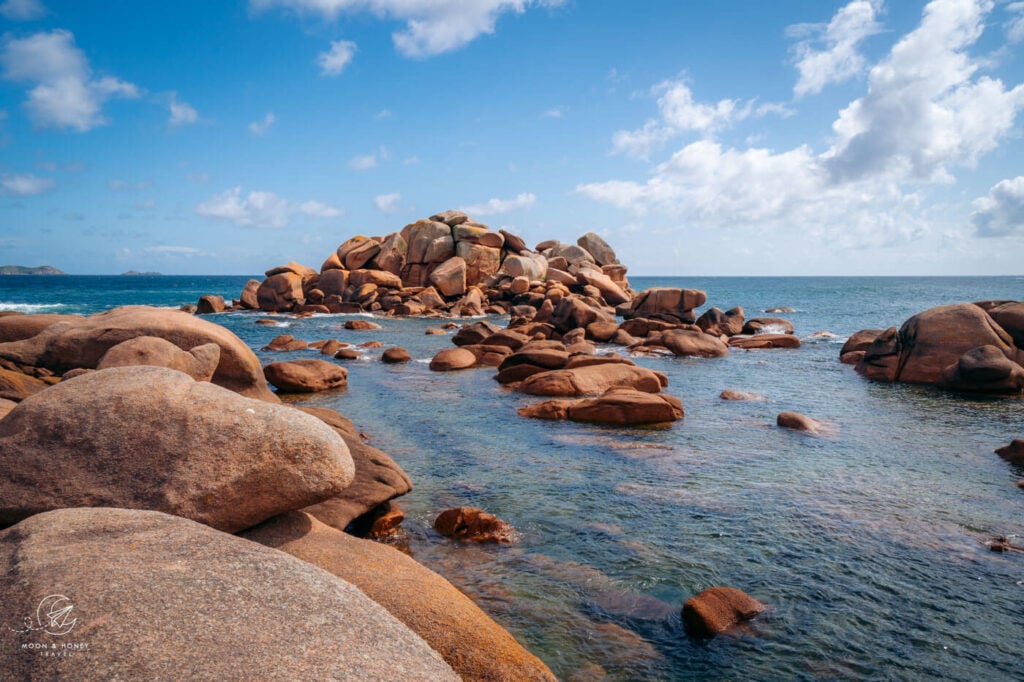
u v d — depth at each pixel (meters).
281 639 2.99
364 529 7.69
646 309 39.41
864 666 5.00
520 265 57.28
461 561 6.85
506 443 12.03
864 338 25.16
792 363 24.28
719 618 5.50
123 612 2.93
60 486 5.09
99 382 5.79
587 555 7.00
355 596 3.65
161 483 5.16
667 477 9.86
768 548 7.18
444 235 58.41
